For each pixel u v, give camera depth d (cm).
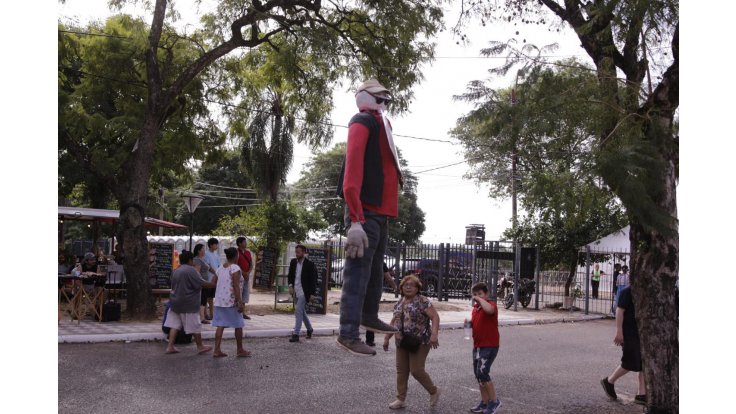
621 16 591
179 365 941
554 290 2153
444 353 1160
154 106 1422
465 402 789
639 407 792
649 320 701
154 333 1173
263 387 823
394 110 1606
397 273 2281
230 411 702
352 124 471
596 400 827
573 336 1471
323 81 1694
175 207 4709
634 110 621
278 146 2306
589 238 2014
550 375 985
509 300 2055
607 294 2608
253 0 1437
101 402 719
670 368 692
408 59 1580
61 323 1267
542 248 2106
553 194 543
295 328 1215
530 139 587
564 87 595
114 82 1744
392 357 1082
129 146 1816
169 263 1780
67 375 846
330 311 1691
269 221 2012
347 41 1574
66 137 1669
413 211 5022
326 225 2088
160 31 1433
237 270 1023
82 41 1698
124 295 1769
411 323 735
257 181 2342
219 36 1597
